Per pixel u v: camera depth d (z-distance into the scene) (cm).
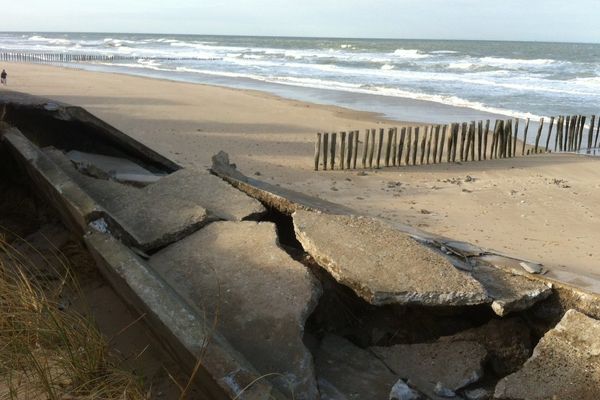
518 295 311
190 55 5206
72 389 266
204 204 442
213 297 321
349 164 1088
